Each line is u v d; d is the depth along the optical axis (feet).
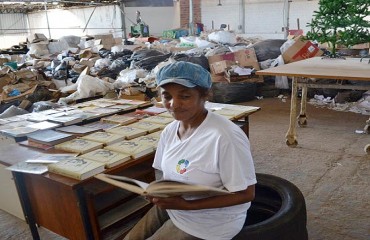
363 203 7.73
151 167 6.32
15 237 7.22
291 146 11.25
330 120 13.89
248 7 37.63
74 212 5.21
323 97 17.02
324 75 9.38
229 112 7.99
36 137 6.93
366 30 11.98
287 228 4.66
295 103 10.95
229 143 3.69
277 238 4.55
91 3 38.70
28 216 6.10
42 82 16.10
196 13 41.52
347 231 6.79
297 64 11.91
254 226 4.53
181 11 41.57
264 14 36.78
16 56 26.11
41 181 5.53
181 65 3.86
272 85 18.37
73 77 17.97
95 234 5.25
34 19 48.65
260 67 18.19
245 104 17.02
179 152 4.05
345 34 12.07
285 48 18.15
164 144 4.50
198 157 3.86
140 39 31.04
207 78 3.94
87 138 6.73
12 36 47.09
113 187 5.25
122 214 5.85
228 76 16.89
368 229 6.82
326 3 12.02
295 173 9.34
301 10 34.27
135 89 14.08
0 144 7.61
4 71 16.94
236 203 3.74
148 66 18.94
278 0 35.35
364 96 15.87
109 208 5.67
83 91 13.84
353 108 15.23
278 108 16.12
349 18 11.86
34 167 5.52
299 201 5.14
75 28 43.29
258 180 5.77
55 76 17.90
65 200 5.28
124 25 38.93
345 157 10.20
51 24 46.83
